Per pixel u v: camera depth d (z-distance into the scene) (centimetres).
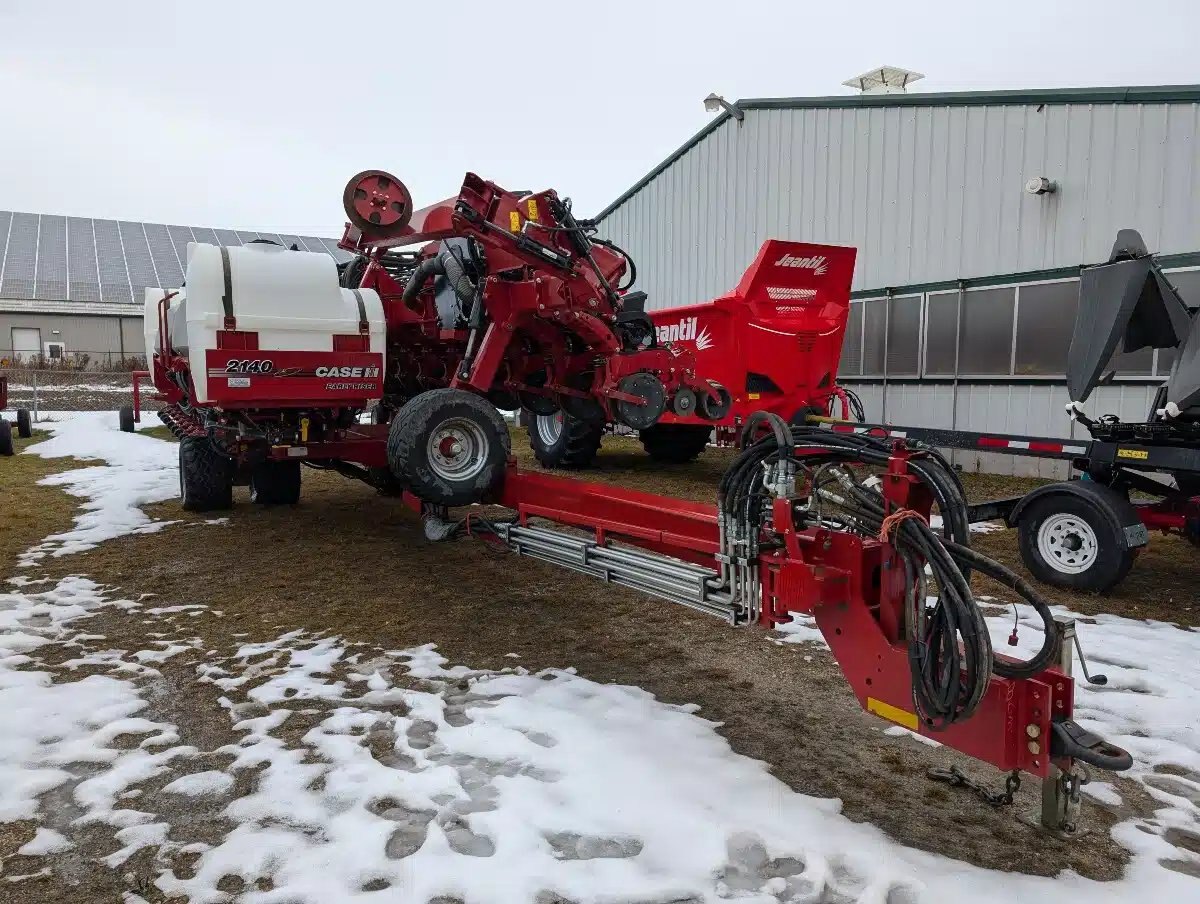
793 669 384
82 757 296
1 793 271
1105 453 500
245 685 363
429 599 491
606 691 354
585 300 543
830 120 1184
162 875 229
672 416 937
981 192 1015
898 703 254
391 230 527
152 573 543
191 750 302
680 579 326
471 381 532
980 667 219
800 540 276
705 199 1421
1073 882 226
